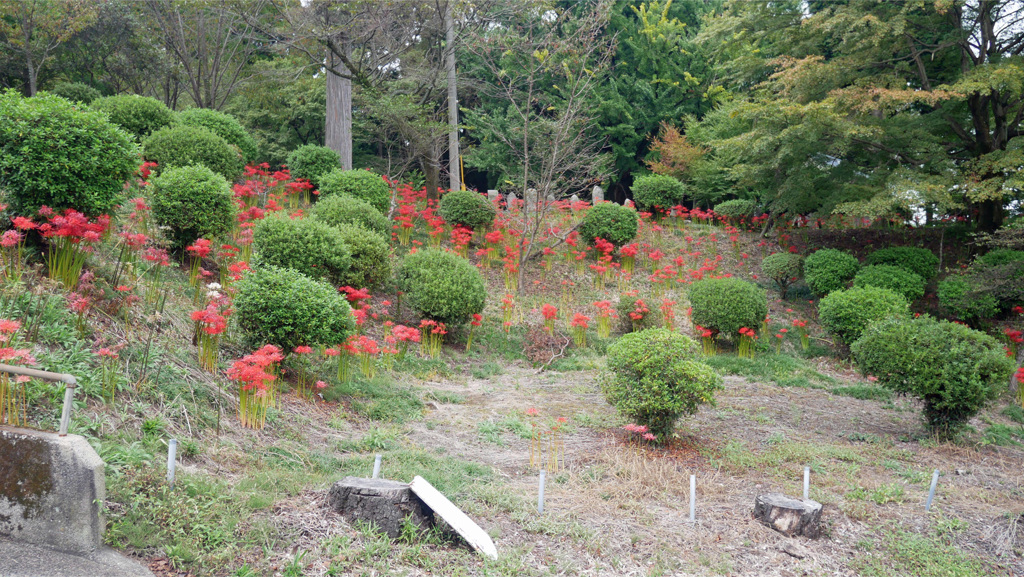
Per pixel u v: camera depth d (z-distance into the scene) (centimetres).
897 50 1425
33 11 1538
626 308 1198
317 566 377
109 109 1226
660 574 439
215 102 1919
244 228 996
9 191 648
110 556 345
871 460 712
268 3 1622
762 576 459
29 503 349
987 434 841
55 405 446
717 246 1731
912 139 1420
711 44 2294
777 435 776
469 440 700
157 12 1716
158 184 876
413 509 441
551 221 1673
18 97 685
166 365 591
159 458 450
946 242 1684
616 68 2511
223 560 362
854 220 1853
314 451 579
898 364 782
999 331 1212
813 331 1328
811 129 1340
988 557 510
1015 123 1416
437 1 1455
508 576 404
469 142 2702
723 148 1577
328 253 946
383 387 817
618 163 2569
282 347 718
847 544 516
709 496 587
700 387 682
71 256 621
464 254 1377
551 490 575
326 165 1546
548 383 963
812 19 1408
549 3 1480
